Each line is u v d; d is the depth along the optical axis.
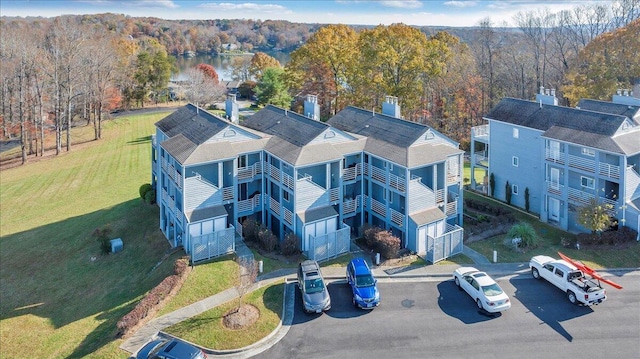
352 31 80.94
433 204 37.84
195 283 30.95
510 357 24.20
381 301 29.67
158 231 42.41
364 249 37.03
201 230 35.41
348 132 43.75
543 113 44.31
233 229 35.12
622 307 28.64
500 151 47.84
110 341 25.84
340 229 37.59
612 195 38.69
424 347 25.08
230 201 37.78
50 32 96.44
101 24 178.38
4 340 30.30
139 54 109.00
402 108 70.44
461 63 82.75
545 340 25.56
